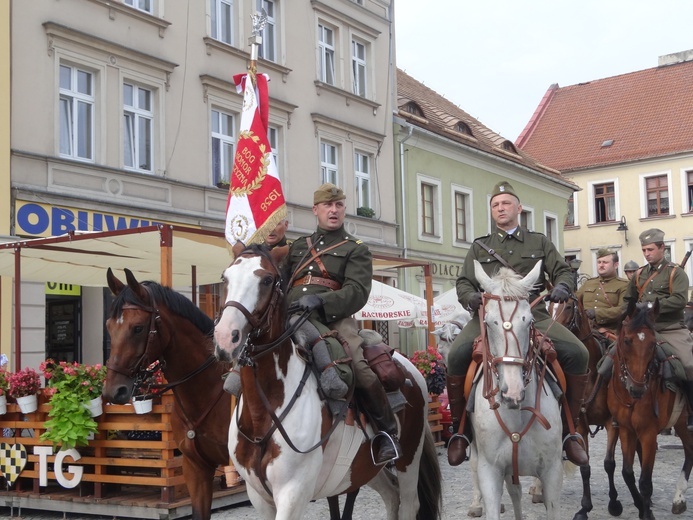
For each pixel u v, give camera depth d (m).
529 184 32.44
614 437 8.28
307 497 4.62
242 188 5.88
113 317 5.71
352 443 5.05
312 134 21.34
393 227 24.55
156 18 16.62
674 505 8.16
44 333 14.15
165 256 7.95
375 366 5.36
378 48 24.55
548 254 6.10
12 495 8.49
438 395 13.47
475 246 6.25
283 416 4.57
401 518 6.09
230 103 18.55
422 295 25.55
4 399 8.53
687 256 8.80
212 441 5.94
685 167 40.00
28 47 14.10
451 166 27.39
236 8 19.14
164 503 7.72
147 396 6.29
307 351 4.86
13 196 13.65
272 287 4.42
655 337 7.59
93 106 15.43
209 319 6.16
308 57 21.38
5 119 13.63
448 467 11.73
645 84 45.94
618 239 41.75
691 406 8.17
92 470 8.28
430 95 32.44
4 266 11.46
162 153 16.69
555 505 5.28
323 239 5.44
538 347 5.40
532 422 5.22
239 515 8.20
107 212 15.33
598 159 42.75
